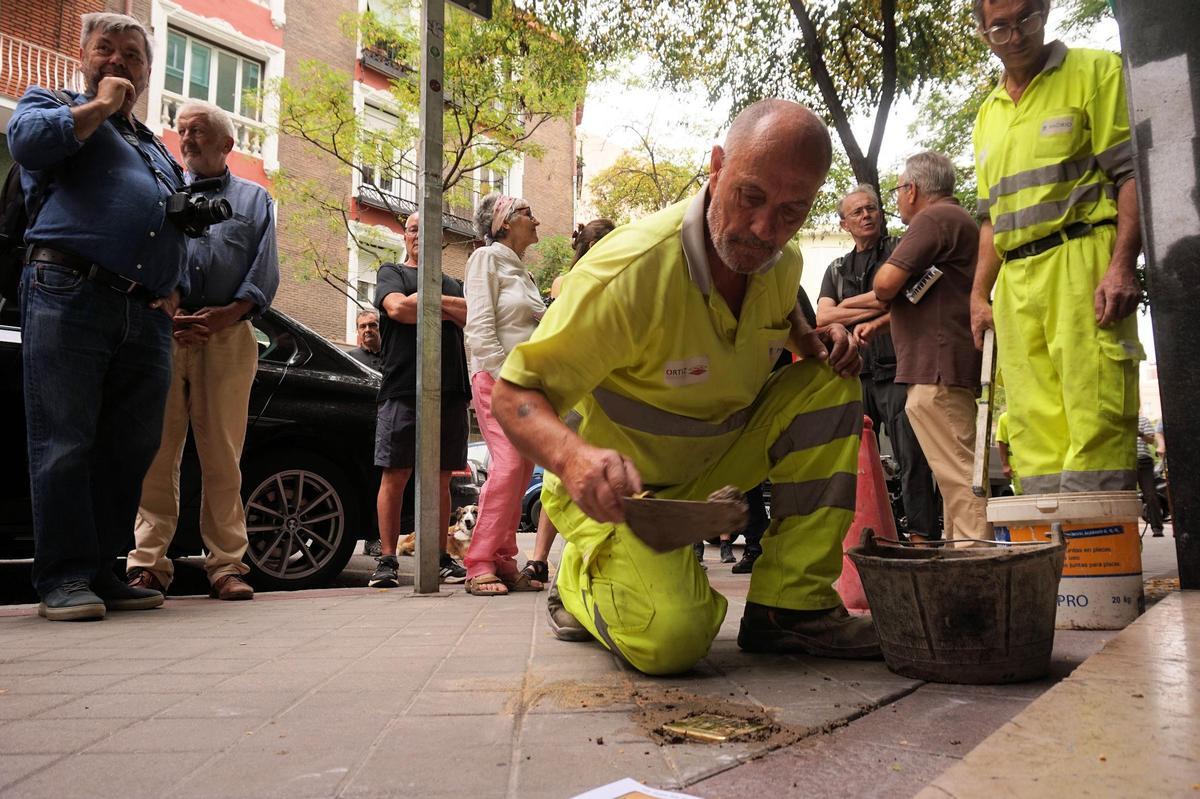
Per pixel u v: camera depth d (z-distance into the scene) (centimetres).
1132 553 284
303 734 168
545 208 2331
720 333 218
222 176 436
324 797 133
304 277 1653
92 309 344
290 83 1705
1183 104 281
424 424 438
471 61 1344
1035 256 306
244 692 204
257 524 491
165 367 379
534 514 1209
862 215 496
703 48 1043
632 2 1038
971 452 364
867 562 211
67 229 340
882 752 150
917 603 202
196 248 416
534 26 1240
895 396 438
